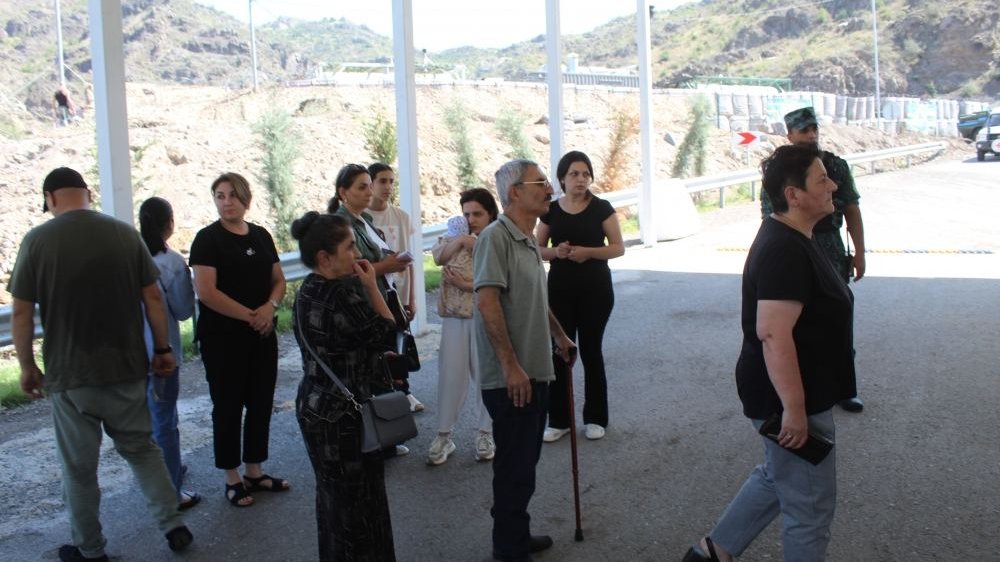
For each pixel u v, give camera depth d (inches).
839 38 3417.8
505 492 168.9
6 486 222.8
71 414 174.9
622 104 1311.5
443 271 233.1
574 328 241.1
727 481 211.9
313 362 153.5
